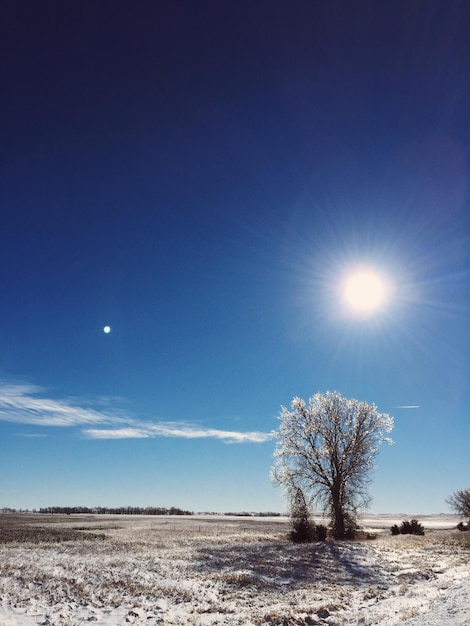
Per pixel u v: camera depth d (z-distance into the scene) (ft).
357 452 139.54
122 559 84.53
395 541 125.29
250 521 304.09
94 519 293.02
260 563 83.61
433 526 277.03
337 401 145.59
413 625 36.73
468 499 238.27
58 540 125.59
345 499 139.13
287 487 136.05
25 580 59.06
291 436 144.15
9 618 42.52
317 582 69.82
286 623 46.16
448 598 48.24
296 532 128.47
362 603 55.31
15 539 125.80
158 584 62.95
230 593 60.44
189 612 50.31
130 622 45.03
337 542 116.47
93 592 56.18
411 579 71.26
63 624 42.39
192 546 110.22
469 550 104.27
